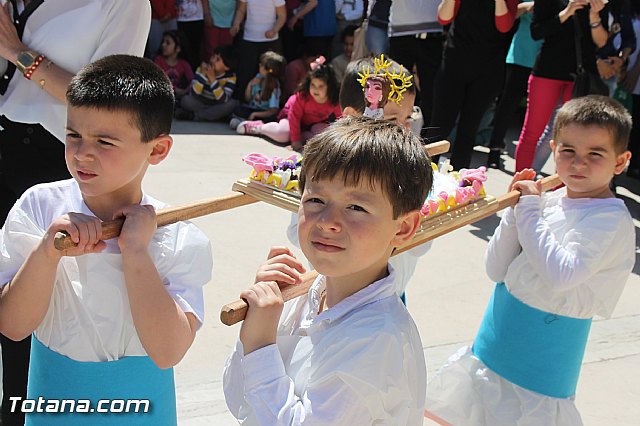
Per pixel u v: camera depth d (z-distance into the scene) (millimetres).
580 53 5730
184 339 1936
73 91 1902
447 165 2787
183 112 8047
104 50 2723
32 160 2822
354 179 1639
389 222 1687
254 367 1679
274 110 7961
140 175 2021
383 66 2803
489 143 7750
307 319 1894
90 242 1802
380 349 1643
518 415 2879
